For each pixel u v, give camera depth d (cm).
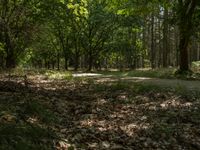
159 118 1090
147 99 1446
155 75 2836
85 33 5344
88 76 2894
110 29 5319
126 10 2762
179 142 856
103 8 4938
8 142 637
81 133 853
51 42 6731
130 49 5909
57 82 2128
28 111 901
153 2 2752
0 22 2400
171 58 6969
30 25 3575
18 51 4019
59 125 908
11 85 1673
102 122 1004
